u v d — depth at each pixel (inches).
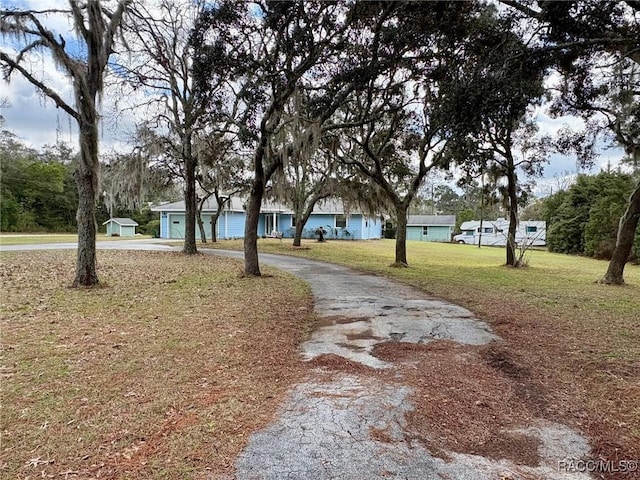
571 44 205.8
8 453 99.4
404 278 448.8
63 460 97.3
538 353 186.4
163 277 408.2
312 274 467.5
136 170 611.5
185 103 583.2
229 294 322.0
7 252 618.5
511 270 567.8
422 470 95.7
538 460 102.6
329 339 207.3
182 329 216.7
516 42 217.9
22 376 147.9
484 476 94.3
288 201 711.7
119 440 106.5
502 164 602.2
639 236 784.3
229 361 169.6
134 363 164.2
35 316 237.8
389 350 189.6
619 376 157.4
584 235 971.9
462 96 209.0
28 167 1588.3
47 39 299.6
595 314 270.7
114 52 362.6
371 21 296.4
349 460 98.9
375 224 1523.1
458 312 273.9
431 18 264.8
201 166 605.6
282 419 119.2
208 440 107.1
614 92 350.0
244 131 397.4
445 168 572.4
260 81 347.6
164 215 1251.8
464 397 138.9
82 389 137.9
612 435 115.3
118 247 805.2
